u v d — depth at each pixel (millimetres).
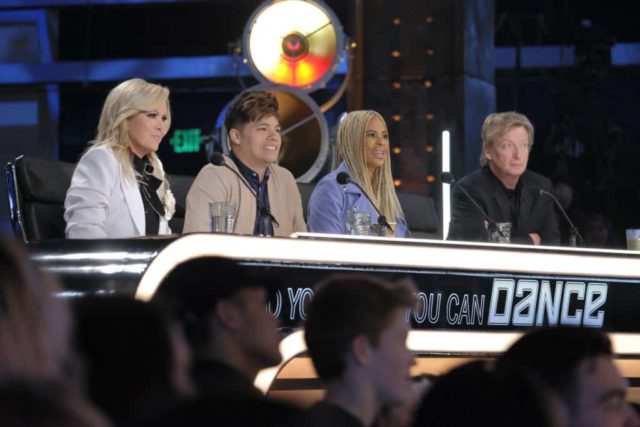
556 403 5539
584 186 26891
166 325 4941
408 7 20297
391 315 6762
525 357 5746
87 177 10898
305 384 10008
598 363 5727
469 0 20344
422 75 20281
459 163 20172
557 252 11461
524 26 27812
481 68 20703
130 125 11297
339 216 12586
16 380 3184
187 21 29016
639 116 27531
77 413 3178
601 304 11742
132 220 10992
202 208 11430
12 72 29109
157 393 4785
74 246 9219
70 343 3588
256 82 21828
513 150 14055
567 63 27391
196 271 7410
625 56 27734
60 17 29125
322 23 18453
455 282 10703
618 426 5855
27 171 11586
